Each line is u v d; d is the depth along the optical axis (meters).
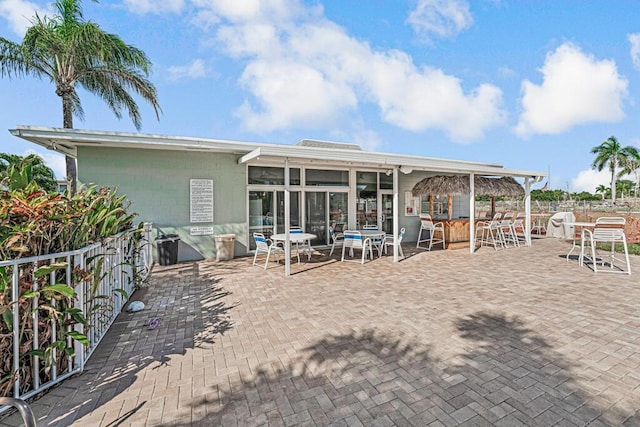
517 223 11.75
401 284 5.93
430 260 8.46
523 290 5.47
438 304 4.73
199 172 8.65
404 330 3.77
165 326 3.99
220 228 8.93
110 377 2.79
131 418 2.24
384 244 9.55
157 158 8.18
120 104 11.63
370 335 3.63
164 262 7.81
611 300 4.86
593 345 3.33
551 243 11.89
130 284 5.30
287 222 6.79
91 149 7.58
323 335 3.65
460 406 2.34
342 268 7.45
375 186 11.84
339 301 4.92
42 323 2.47
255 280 6.32
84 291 2.96
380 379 2.72
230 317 4.29
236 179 9.12
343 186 11.05
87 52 9.51
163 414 2.29
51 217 2.41
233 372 2.86
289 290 5.58
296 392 2.54
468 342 3.43
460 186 10.62
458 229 10.70
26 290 2.33
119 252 4.42
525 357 3.08
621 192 44.66
